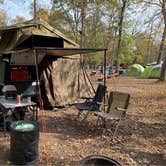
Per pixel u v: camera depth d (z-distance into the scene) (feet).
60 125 17.88
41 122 18.44
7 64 21.29
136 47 103.35
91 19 70.90
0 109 16.89
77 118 19.95
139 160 11.96
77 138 15.03
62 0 62.95
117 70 67.51
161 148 13.55
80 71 27.09
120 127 17.46
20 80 21.75
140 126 17.80
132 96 31.32
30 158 11.15
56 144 13.87
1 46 23.06
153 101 27.91
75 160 11.75
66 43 24.11
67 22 68.23
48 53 21.77
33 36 21.04
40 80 23.13
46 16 66.69
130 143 14.30
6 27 21.91
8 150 12.76
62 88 24.45
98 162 9.80
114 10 65.21
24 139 10.84
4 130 15.14
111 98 18.26
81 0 55.47
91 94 27.96
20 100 16.43
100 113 17.06
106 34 74.43
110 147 13.62
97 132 16.33
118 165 9.64
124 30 66.80
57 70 24.17
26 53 20.35
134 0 46.34
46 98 23.06
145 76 66.44
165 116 20.76
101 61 90.02
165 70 48.08
